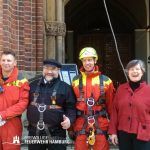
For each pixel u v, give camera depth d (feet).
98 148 15.14
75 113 15.17
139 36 50.72
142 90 14.76
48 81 15.10
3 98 15.02
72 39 53.42
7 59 15.01
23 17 27.94
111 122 15.02
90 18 54.44
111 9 52.80
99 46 53.47
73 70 21.58
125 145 14.80
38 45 29.40
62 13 33.86
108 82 15.26
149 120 14.65
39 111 14.84
